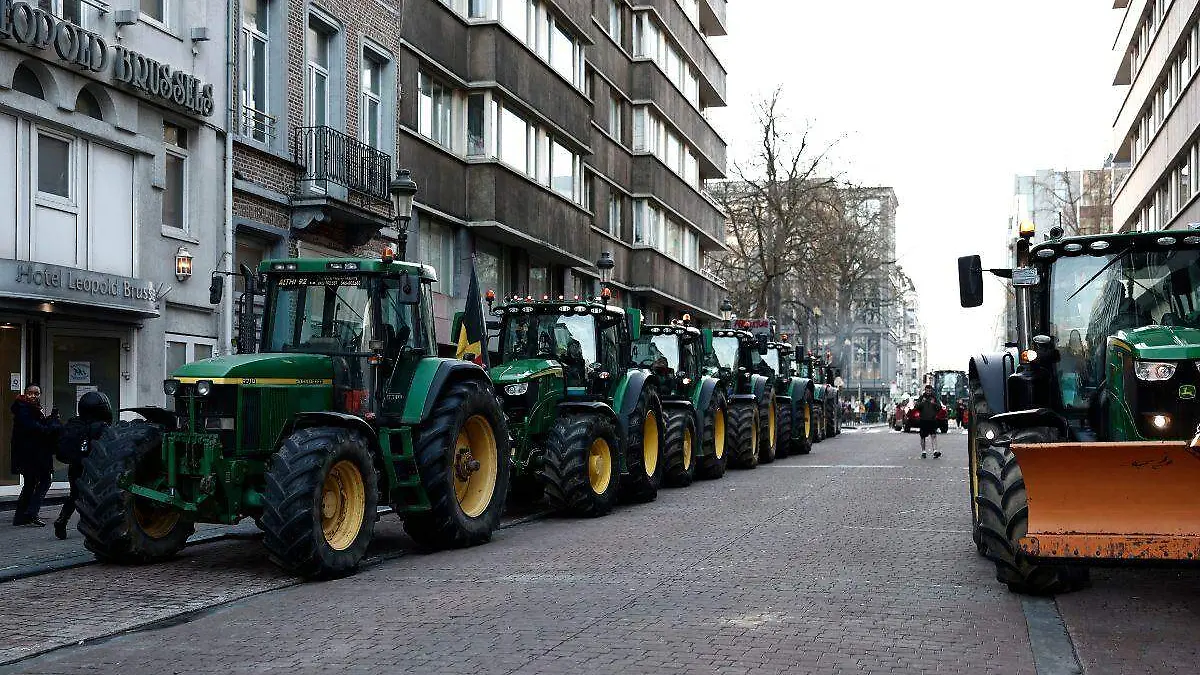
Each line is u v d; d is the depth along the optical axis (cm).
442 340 2388
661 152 3884
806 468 2323
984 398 1146
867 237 5547
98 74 1592
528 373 1459
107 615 827
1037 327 993
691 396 2016
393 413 1141
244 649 717
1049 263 992
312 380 1080
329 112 2108
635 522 1402
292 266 1142
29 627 787
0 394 1508
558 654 693
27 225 1502
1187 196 3155
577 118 3027
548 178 2886
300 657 693
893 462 2514
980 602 856
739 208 4919
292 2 1983
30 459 1317
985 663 670
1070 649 704
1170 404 841
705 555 1106
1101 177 6097
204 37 1773
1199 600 861
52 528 1312
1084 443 776
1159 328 909
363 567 1049
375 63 2256
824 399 3709
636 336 1684
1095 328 970
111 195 1642
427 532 1164
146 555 1057
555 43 2939
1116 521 784
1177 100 3184
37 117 1501
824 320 5784
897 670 654
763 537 1238
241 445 1025
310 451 975
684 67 4231
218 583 960
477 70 2550
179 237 1752
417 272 1188
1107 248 970
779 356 2842
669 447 1836
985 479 876
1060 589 890
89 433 1213
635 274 3653
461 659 683
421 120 2398
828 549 1142
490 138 2548
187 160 1778
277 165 1956
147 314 1636
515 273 2811
